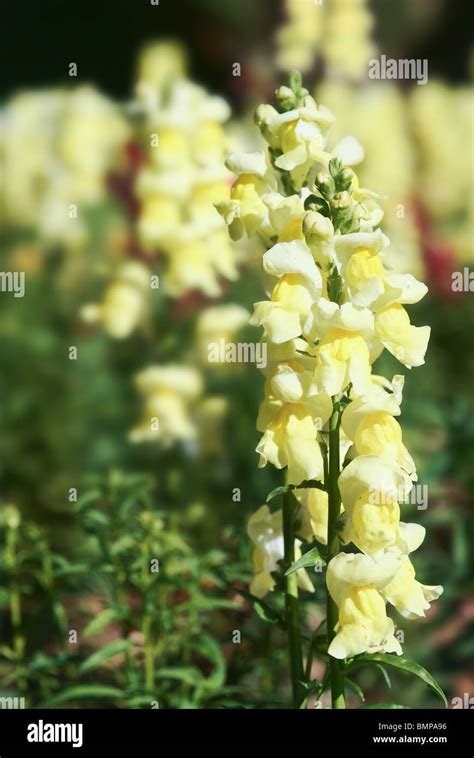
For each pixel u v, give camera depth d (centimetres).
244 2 1203
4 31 1291
